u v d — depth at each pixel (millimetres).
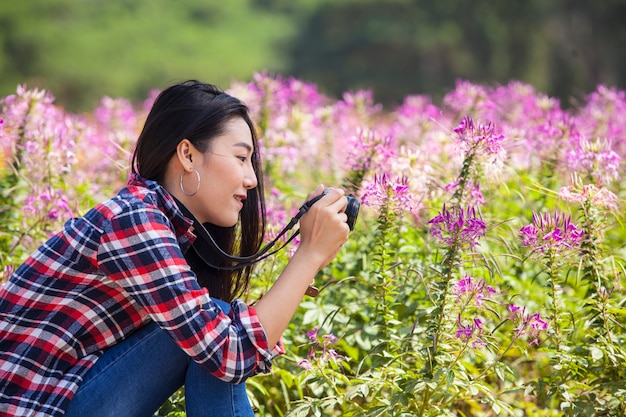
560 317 3512
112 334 2797
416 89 46188
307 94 7078
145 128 2889
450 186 3725
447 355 3318
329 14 48688
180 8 47531
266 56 47344
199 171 2857
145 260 2672
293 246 3912
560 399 3379
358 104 7332
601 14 37906
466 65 44531
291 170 5855
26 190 4867
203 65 43688
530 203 4879
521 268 4273
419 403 3436
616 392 3199
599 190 3623
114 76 42219
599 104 6473
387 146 4348
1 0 41594
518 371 4102
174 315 2660
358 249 4367
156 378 2842
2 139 4738
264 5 53312
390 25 45562
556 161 4898
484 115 6109
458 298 3311
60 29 42688
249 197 3154
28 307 2730
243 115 2943
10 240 4500
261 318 2770
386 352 3381
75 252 2711
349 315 3949
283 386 3564
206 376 2842
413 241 4227
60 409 2707
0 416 2678
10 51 41438
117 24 44344
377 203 3619
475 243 3260
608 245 4473
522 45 41188
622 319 3623
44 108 4902
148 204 2748
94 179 5754
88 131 5777
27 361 2715
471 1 41844
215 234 3145
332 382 3332
